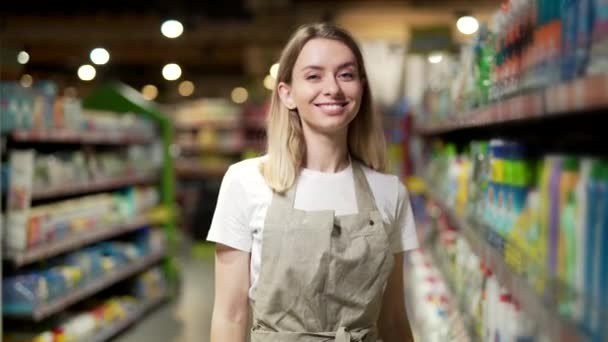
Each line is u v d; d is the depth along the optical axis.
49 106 4.72
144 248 6.38
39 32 9.25
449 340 2.60
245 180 1.87
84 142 6.02
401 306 2.09
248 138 12.84
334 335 1.75
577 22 1.14
